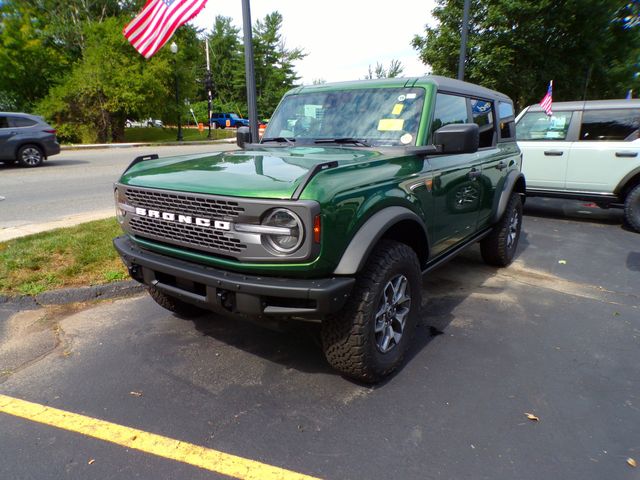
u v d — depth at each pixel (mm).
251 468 2283
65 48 29734
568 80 16094
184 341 3570
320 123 3869
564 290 4809
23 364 3223
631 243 6793
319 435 2521
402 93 3660
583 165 7895
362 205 2619
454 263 5695
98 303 4262
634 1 16031
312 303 2430
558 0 14008
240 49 62250
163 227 2861
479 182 4305
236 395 2883
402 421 2643
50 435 2514
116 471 2260
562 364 3307
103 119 26984
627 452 2416
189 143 28016
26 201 8906
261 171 2670
